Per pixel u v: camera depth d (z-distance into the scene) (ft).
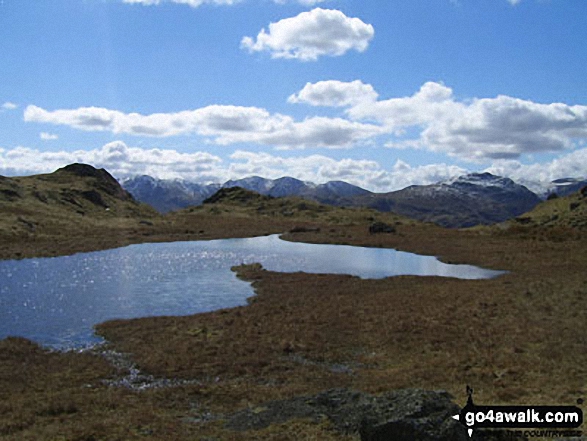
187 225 437.17
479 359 82.53
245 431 58.03
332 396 65.41
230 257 248.32
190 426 59.88
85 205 469.57
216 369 84.58
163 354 92.32
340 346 98.17
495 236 325.62
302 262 231.91
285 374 82.28
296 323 114.42
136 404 68.18
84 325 117.19
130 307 136.77
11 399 69.46
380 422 48.78
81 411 65.36
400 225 450.30
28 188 446.19
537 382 68.80
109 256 246.47
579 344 85.76
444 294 140.87
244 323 114.62
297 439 54.13
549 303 119.55
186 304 141.08
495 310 116.88
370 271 203.82
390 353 92.53
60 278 181.78
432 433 45.57
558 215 410.72
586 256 213.66
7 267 204.54
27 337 106.73
